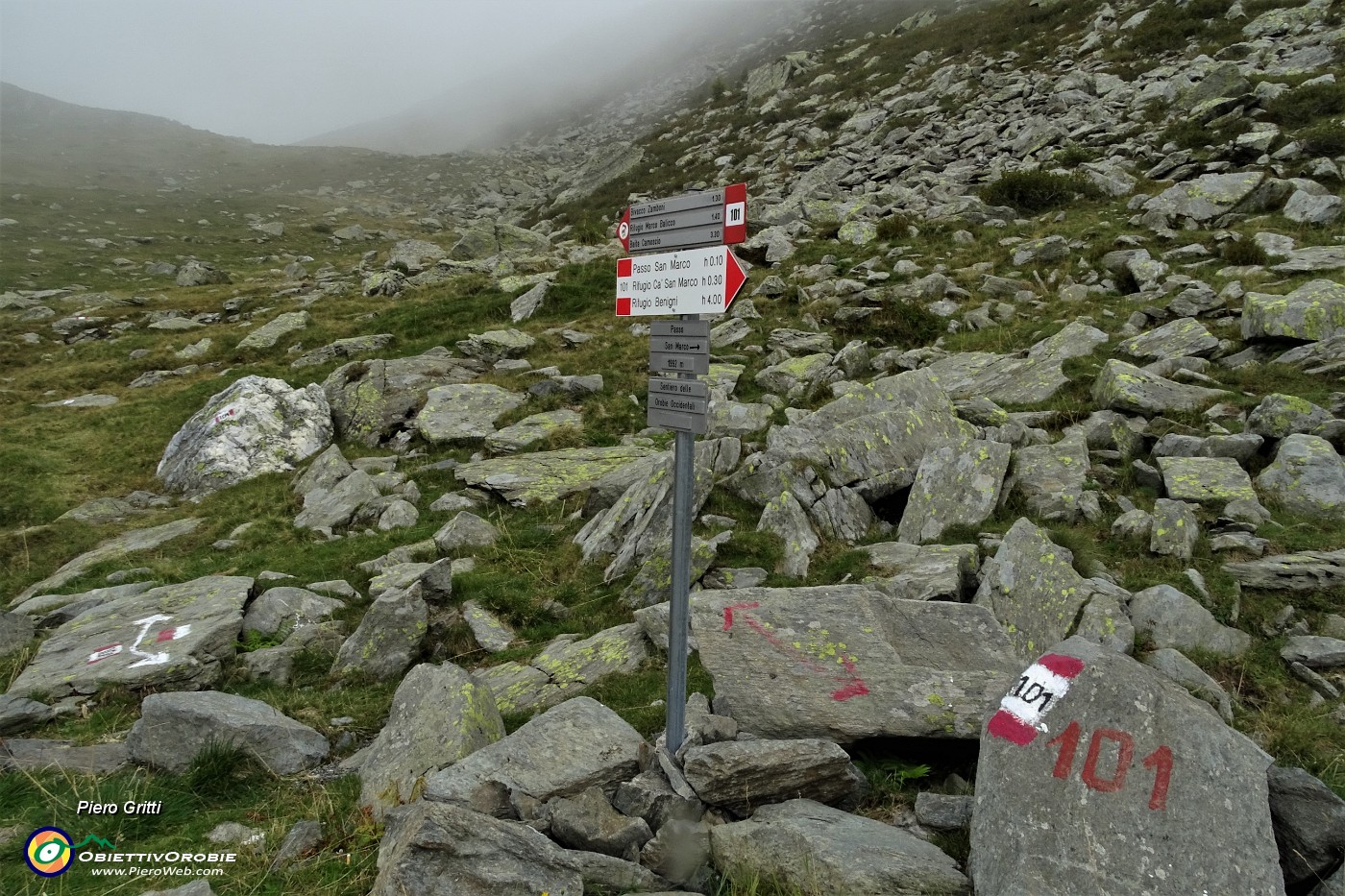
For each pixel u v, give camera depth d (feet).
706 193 15.81
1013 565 24.68
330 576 35.17
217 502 50.21
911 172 108.88
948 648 20.27
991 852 12.88
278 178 318.24
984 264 66.69
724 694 20.02
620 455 45.80
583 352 67.67
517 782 16.43
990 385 44.24
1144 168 82.33
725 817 16.14
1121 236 63.41
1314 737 18.48
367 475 46.98
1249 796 12.01
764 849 14.20
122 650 26.94
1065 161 88.99
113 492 55.52
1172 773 12.48
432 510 42.75
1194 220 64.64
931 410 37.60
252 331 94.27
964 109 125.39
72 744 21.91
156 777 19.86
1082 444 32.99
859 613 21.80
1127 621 22.09
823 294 68.33
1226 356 42.09
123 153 333.62
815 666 20.11
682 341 16.58
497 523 39.70
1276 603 23.85
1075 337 46.19
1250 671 21.16
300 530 42.63
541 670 25.11
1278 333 40.16
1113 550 27.14
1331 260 49.08
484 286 96.12
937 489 31.55
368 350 78.89
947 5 233.55
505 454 50.21
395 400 60.59
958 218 80.12
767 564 29.55
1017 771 13.48
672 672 16.97
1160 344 43.73
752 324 66.54
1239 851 11.56
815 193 107.45
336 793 18.83
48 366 90.07
